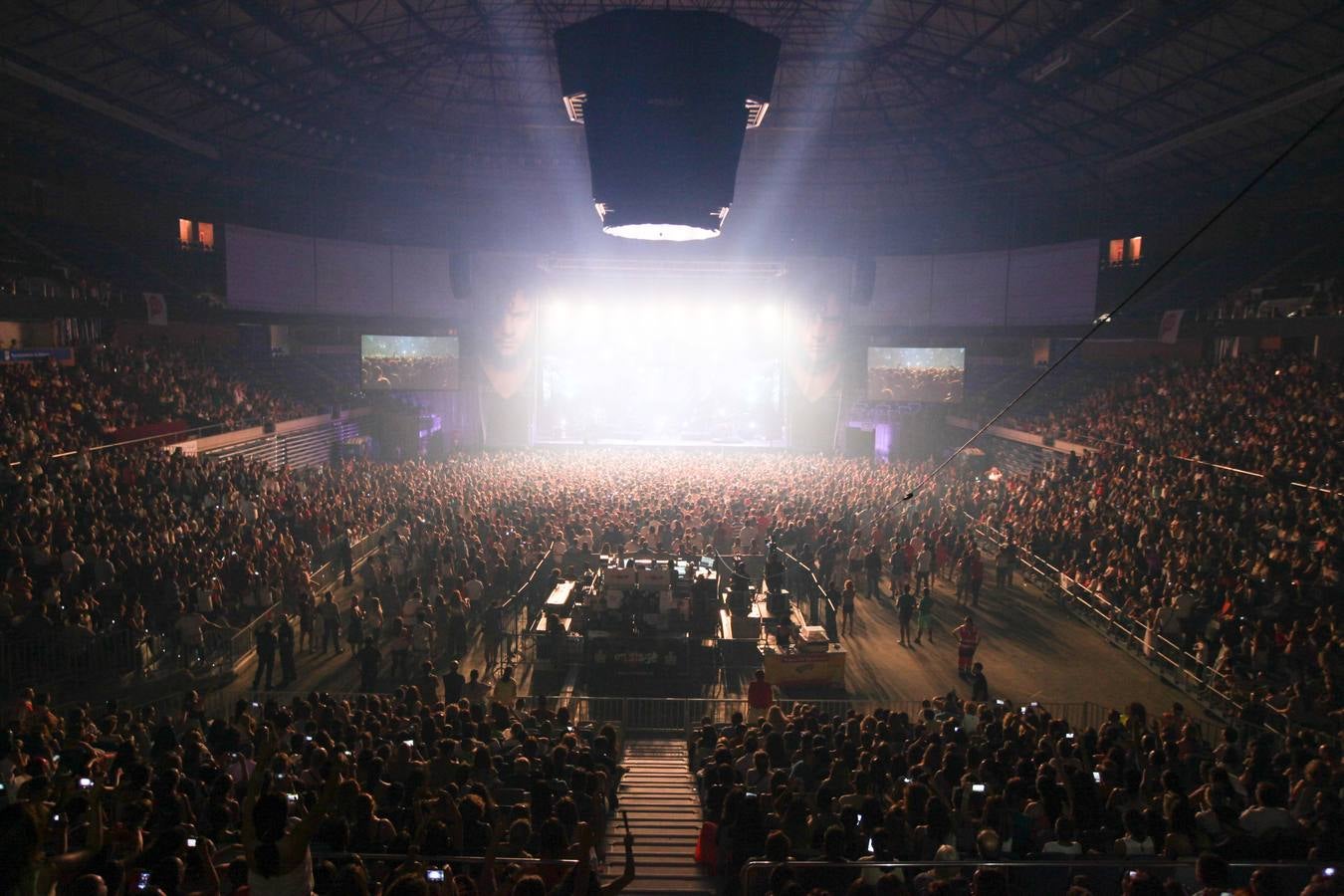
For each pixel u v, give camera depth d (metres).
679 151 18.73
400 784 11.24
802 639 24.88
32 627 21.39
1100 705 22.72
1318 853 9.09
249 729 14.97
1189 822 10.16
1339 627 20.28
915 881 8.91
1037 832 10.84
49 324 46.66
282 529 32.53
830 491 42.78
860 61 49.06
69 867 5.66
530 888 6.18
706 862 12.18
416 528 32.09
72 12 35.25
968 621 25.27
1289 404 39.12
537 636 25.42
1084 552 32.28
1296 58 36.91
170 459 34.53
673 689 25.20
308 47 42.28
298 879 5.48
